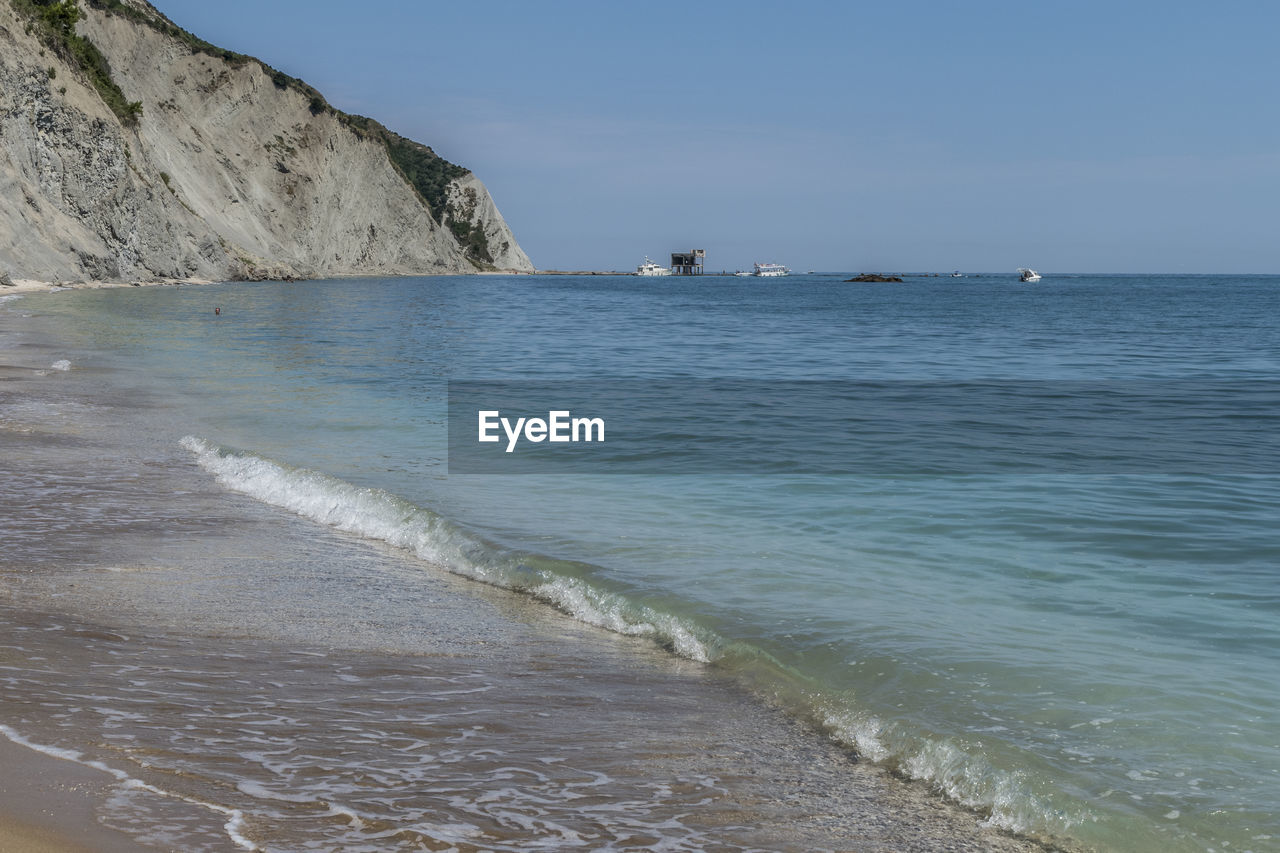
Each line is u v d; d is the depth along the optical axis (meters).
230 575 8.73
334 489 11.91
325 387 24.09
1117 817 4.72
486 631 7.57
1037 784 5.00
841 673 6.58
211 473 13.37
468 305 82.06
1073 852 4.51
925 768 5.31
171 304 60.41
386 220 162.38
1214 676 6.51
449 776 4.86
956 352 41.94
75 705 5.35
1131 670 6.61
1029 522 11.27
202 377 25.12
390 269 162.25
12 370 24.31
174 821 4.07
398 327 50.91
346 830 4.16
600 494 12.69
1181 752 5.40
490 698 6.11
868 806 4.89
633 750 5.41
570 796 4.76
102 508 11.07
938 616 7.81
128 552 9.30
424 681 6.34
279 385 24.08
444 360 33.81
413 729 5.48
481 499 12.22
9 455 13.87
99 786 4.34
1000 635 7.34
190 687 5.84
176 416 18.36
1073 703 6.06
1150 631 7.46
